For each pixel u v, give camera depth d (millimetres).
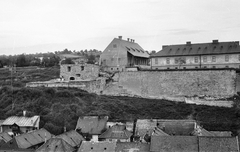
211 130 101375
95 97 125375
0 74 176125
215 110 111438
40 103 115438
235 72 116812
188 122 102000
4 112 114000
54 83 132750
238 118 104688
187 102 121438
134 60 156250
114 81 135625
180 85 124312
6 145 87125
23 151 83875
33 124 104000
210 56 127938
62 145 84000
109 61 150875
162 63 136125
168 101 123125
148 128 101000
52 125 104625
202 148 80375
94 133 99000
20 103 117188
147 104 119938
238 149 78875
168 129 100875
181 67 132625
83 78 139500
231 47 126062
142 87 130375
